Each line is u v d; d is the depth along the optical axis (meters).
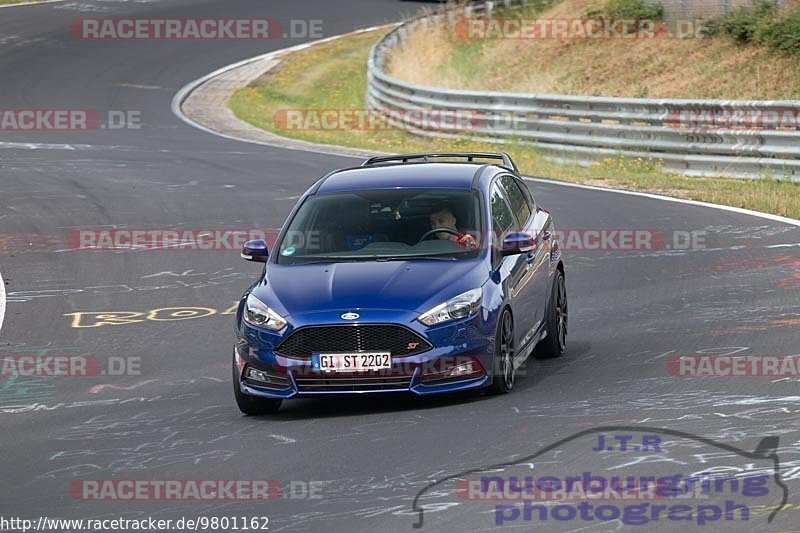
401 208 35.06
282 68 149.00
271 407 32.41
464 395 32.34
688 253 52.66
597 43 126.06
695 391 30.42
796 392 29.61
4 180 81.31
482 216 34.44
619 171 80.81
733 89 107.44
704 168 78.44
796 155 73.19
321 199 36.22
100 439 30.39
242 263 56.25
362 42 161.38
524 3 149.25
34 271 55.94
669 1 123.88
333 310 30.84
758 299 42.50
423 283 31.53
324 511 22.59
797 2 113.88
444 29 144.88
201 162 89.38
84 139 104.19
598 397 30.58
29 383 38.25
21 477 26.94
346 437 28.33
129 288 52.12
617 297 45.19
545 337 36.56
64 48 157.75
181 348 41.97
